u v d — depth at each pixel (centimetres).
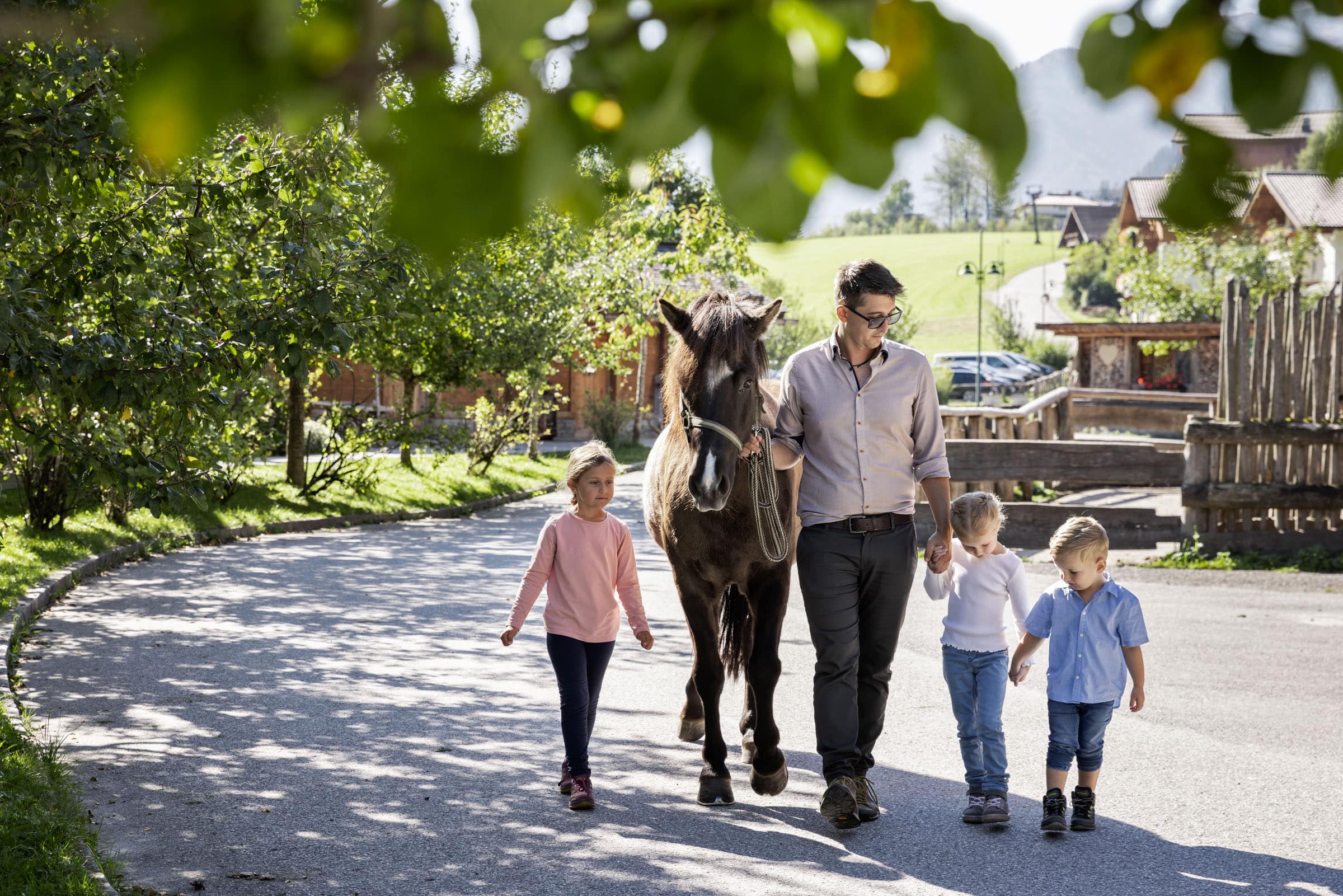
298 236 832
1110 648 506
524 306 2414
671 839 495
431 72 70
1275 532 1260
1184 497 1265
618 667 830
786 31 68
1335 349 1257
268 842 486
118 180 691
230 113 68
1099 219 10100
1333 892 439
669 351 534
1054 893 438
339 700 724
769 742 526
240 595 1105
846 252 11894
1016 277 10169
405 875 453
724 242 2736
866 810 518
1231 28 68
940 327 8588
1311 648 857
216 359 756
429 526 1820
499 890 439
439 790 556
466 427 2369
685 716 643
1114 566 1238
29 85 564
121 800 534
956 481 1485
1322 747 620
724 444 486
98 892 407
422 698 731
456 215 71
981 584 525
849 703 504
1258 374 1266
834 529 511
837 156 68
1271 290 3675
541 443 3788
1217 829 504
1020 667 528
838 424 511
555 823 513
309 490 1894
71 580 1118
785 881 450
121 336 714
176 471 722
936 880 452
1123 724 665
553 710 709
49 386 681
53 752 565
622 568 559
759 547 517
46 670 786
